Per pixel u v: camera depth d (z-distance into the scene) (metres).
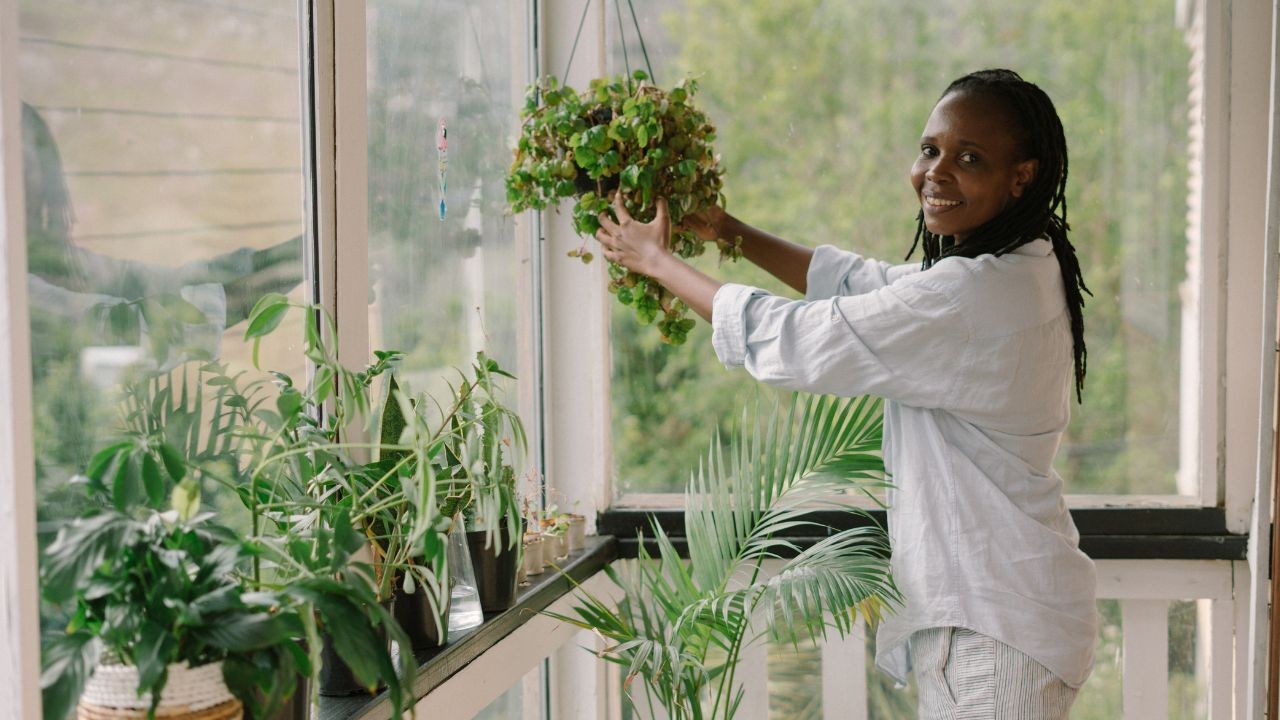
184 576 0.94
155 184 1.20
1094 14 2.41
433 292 1.96
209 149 1.29
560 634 2.24
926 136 1.81
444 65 2.01
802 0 2.50
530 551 2.13
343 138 1.54
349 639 0.95
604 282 2.56
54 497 1.06
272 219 1.42
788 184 2.53
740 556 2.03
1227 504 2.41
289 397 1.16
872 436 2.09
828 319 1.77
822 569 1.87
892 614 1.86
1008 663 1.74
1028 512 1.79
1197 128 2.40
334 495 1.33
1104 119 2.43
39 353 1.04
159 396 1.20
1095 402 2.47
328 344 1.52
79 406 1.09
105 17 1.13
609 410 2.58
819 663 2.60
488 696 1.84
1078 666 1.77
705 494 2.08
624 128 1.75
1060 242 1.89
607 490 2.59
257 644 0.91
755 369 1.83
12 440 0.94
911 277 1.76
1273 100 2.20
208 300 1.29
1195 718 2.50
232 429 1.32
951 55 2.46
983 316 1.72
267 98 1.41
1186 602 2.49
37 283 1.04
